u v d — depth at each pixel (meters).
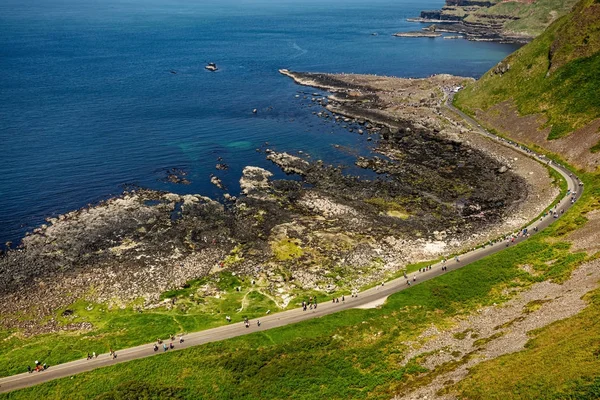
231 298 81.75
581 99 134.00
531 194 112.62
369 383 57.88
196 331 73.31
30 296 82.62
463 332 65.44
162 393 59.50
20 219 105.69
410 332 68.12
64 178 124.50
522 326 60.75
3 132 153.75
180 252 94.62
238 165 135.38
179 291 83.81
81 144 146.88
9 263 90.94
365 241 96.69
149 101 194.50
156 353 68.75
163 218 106.38
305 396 57.41
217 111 184.12
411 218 105.12
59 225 102.62
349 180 123.69
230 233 101.12
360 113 177.25
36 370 65.75
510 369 49.69
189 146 148.50
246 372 62.91
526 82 156.88
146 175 128.00
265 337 70.69
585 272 70.38
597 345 47.47
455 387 49.94
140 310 79.44
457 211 107.81
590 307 57.16
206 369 64.06
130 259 92.25
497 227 100.06
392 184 121.06
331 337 68.88
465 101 177.25
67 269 89.50
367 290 81.75
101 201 113.62
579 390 42.56
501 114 155.88
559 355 48.56
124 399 58.19
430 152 140.75
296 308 78.31
